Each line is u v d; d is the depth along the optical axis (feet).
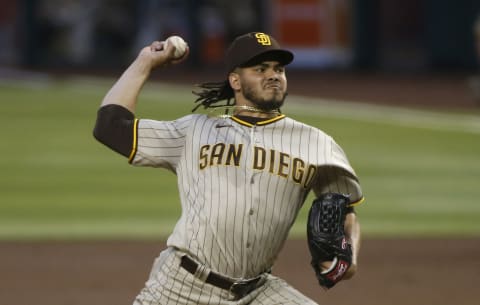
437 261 109.91
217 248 55.21
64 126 221.05
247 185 55.47
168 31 372.58
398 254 113.60
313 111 253.03
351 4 379.14
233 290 55.67
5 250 114.52
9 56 383.45
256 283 56.80
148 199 147.95
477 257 111.75
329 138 57.62
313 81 333.42
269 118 57.41
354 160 183.11
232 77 57.67
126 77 57.82
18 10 379.35
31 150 190.39
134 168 174.19
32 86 302.66
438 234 125.70
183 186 56.65
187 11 366.43
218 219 55.11
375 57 379.14
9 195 149.38
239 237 55.16
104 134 56.85
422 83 324.80
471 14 358.64
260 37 56.75
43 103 260.83
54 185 157.48
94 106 255.70
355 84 323.78
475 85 272.92
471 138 211.20
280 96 57.06
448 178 167.22
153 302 56.13
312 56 382.22
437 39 363.56
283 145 56.49
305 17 379.96
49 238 121.49
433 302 92.68
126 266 106.93
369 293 95.86
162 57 57.77
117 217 135.13
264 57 56.39
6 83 310.04
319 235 54.80
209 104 59.82
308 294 95.40
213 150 56.13
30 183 158.81
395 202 147.13
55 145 196.24
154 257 111.65
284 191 55.98
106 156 185.16
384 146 199.72
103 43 378.32
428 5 364.38
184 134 57.16
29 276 102.01
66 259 110.22
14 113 241.14
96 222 131.75
